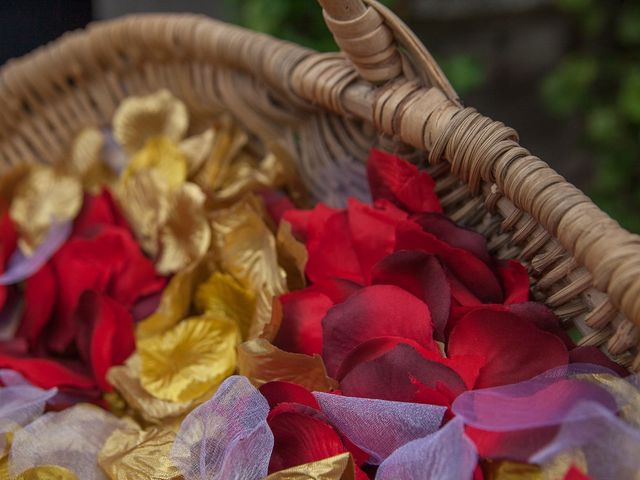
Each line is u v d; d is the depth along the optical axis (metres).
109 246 0.61
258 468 0.43
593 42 1.46
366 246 0.51
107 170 0.68
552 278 0.45
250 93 0.61
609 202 1.35
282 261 0.54
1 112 0.70
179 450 0.45
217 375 0.52
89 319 0.58
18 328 0.63
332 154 0.58
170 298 0.54
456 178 0.50
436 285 0.47
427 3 1.61
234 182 0.62
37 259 0.62
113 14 1.38
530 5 1.60
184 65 0.65
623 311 0.40
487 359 0.44
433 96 0.50
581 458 0.39
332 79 0.54
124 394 0.53
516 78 1.65
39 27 1.07
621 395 0.41
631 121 1.32
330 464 0.42
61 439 0.49
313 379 0.46
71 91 0.69
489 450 0.41
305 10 1.25
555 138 1.61
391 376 0.44
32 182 0.67
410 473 0.41
